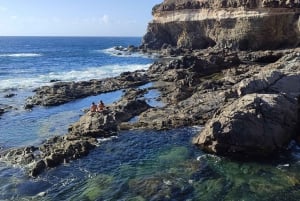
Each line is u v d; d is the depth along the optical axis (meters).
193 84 44.88
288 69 35.38
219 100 32.78
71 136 28.19
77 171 22.03
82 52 134.75
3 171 22.23
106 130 29.36
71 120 34.38
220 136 23.30
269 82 30.00
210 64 56.22
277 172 21.08
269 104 24.62
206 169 21.66
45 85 53.56
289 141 25.27
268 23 74.31
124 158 23.89
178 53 99.38
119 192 19.16
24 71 70.69
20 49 161.38
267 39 76.56
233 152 23.30
